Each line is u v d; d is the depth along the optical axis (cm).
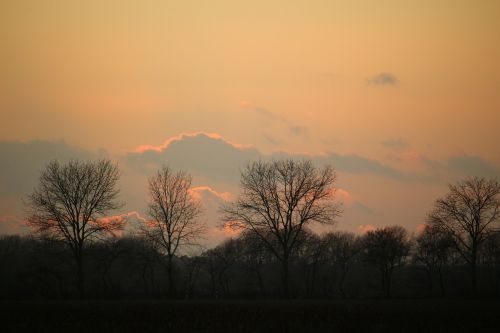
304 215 10812
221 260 13162
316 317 6116
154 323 5625
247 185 10931
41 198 10612
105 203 10794
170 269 10919
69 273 11188
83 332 5109
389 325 5481
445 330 5194
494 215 12056
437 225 12288
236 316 6197
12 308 7325
